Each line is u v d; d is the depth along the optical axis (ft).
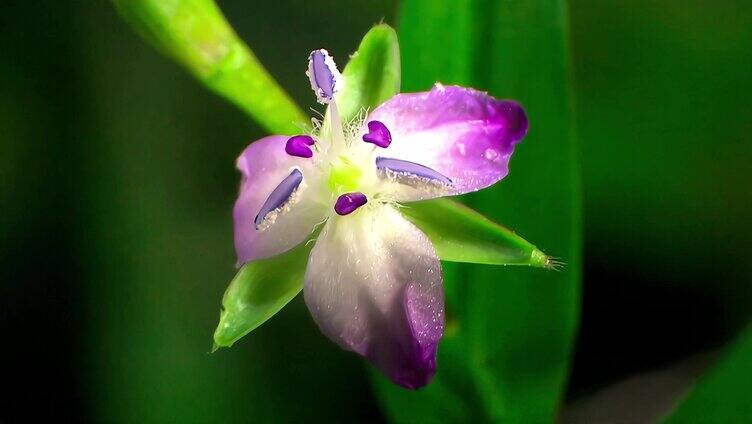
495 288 0.28
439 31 0.28
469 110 0.26
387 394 0.29
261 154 0.25
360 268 0.25
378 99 0.26
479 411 0.28
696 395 0.28
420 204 0.26
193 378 0.33
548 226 0.28
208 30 0.26
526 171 0.28
